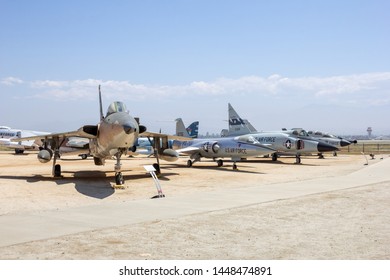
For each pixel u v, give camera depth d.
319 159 52.78
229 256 8.20
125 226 10.91
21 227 10.70
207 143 35.53
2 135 65.62
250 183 23.03
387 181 22.72
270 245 9.06
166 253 8.41
